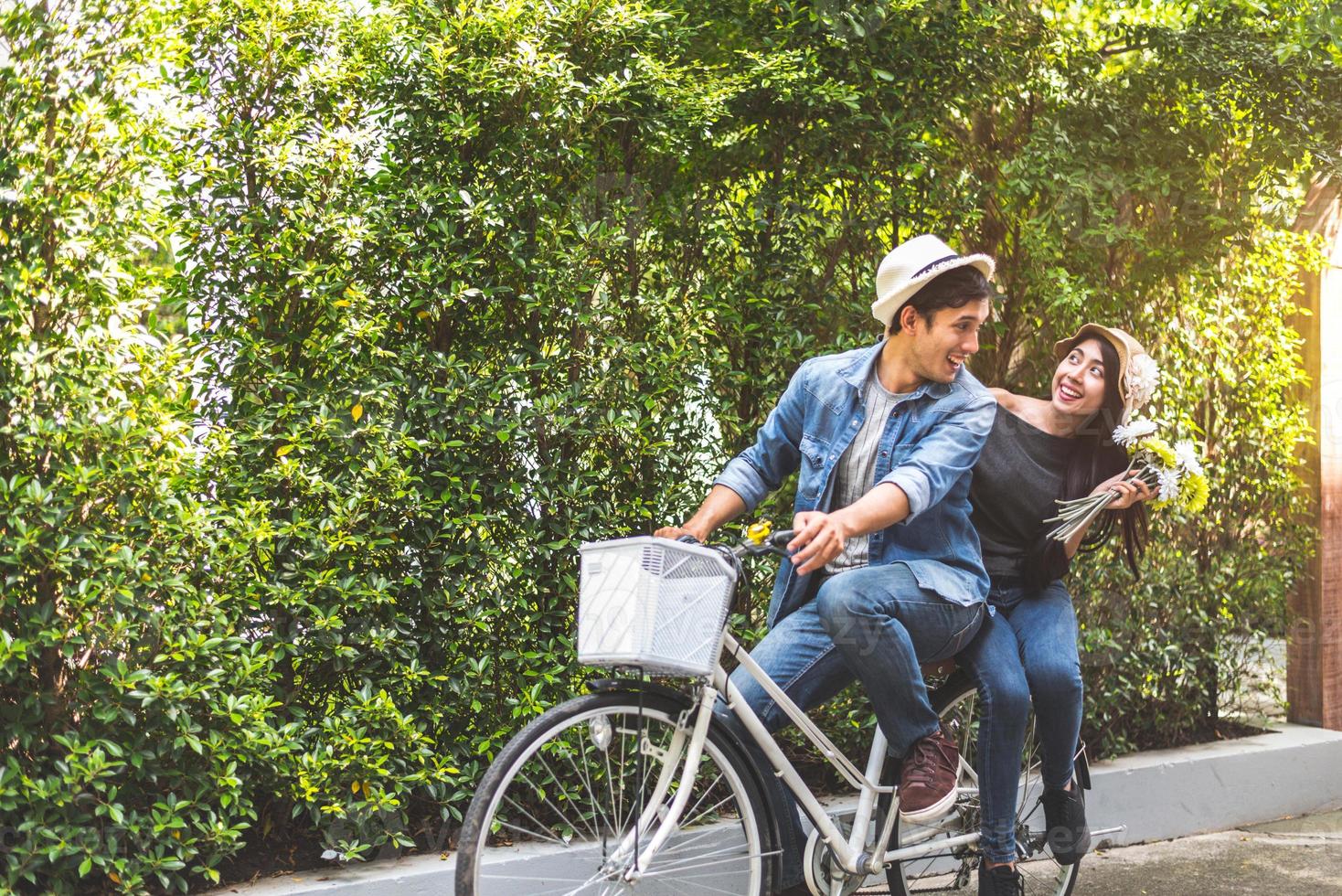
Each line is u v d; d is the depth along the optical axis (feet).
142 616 8.18
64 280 8.27
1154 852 11.79
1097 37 12.67
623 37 9.72
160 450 8.30
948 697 9.50
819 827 8.47
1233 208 12.58
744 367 10.79
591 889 9.46
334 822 9.02
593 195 9.98
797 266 10.94
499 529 9.70
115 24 8.36
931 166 11.25
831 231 11.14
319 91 9.10
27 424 7.98
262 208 8.91
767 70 10.23
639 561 7.01
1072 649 8.99
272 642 8.82
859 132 10.84
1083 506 9.21
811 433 8.68
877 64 10.96
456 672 9.42
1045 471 9.40
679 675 7.36
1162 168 12.32
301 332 9.21
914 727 8.25
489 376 9.50
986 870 8.71
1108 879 10.97
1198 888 10.71
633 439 9.95
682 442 10.37
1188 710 13.23
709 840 9.70
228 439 8.64
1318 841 12.17
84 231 8.23
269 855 9.11
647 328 10.32
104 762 7.88
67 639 8.01
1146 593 12.61
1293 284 13.74
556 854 9.37
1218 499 13.34
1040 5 12.13
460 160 9.41
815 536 7.56
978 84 11.55
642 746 7.98
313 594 8.80
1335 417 13.87
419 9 9.20
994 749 8.63
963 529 8.65
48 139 8.19
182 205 8.83
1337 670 13.92
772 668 8.55
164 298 8.91
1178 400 12.91
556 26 9.46
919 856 9.01
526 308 9.83
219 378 9.00
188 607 8.35
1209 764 12.57
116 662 8.20
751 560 10.61
